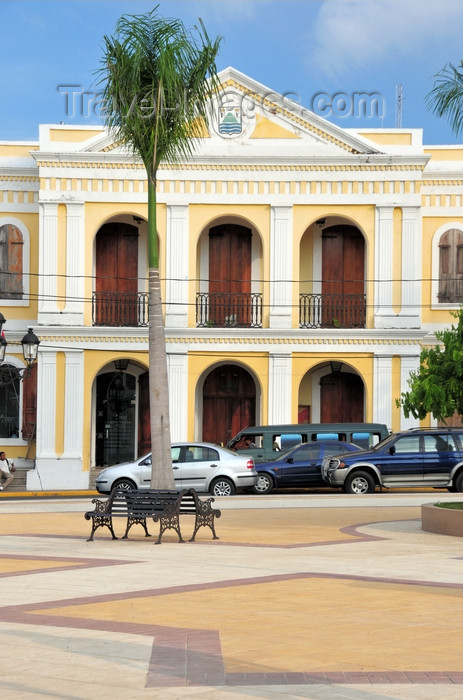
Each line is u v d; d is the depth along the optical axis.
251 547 16.64
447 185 38.56
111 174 36.81
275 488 32.66
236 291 38.50
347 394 39.03
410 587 12.06
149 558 15.19
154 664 8.26
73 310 36.59
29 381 37.56
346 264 38.50
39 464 36.28
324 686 7.58
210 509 18.02
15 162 38.22
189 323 36.84
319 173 36.97
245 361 36.94
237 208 36.97
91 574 13.38
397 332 36.59
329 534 18.89
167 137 25.19
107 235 38.31
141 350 36.84
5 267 38.06
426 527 19.19
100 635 9.34
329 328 36.97
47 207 36.69
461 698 7.28
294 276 36.91
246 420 39.19
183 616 10.27
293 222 36.97
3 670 8.14
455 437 30.52
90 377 36.72
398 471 30.27
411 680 7.75
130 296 37.47
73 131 36.75
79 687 7.64
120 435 39.19
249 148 36.91
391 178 36.91
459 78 19.81
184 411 36.62
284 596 11.43
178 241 36.84
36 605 10.98
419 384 20.92
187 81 24.88
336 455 31.98
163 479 25.17
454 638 9.21
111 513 17.92
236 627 9.70
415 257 36.81
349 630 9.55
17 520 22.44
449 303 38.47
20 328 37.88
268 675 7.91
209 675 7.91
